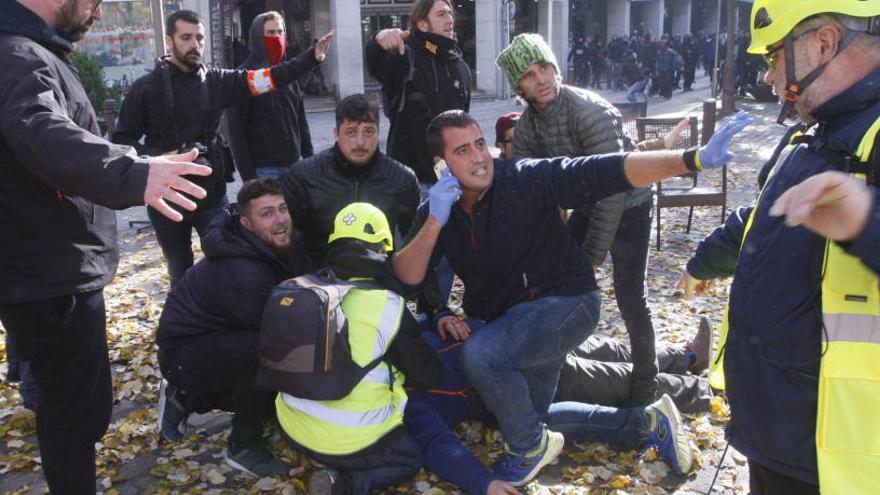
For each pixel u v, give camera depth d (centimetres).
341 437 296
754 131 1477
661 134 800
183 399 362
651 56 2573
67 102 238
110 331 516
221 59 2023
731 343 191
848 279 166
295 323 289
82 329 258
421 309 443
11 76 217
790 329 175
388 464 306
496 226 291
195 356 338
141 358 469
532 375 318
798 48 173
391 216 399
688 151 237
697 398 380
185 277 349
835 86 169
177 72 453
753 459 187
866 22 165
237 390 334
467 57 2591
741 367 186
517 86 341
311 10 2645
